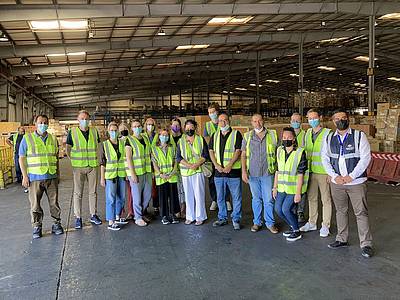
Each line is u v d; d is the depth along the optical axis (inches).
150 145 246.7
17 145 443.5
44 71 753.0
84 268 169.0
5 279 159.8
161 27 573.6
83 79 971.3
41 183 216.5
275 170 212.5
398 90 1628.9
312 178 210.8
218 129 228.7
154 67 974.4
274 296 136.6
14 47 571.8
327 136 186.4
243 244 194.5
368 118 533.3
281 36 721.0
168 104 1748.3
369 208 270.2
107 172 231.1
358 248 184.5
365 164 173.2
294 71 1213.7
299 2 500.1
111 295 141.5
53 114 1617.9
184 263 170.7
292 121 234.1
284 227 224.4
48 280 157.2
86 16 420.2
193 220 237.9
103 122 1330.0
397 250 181.5
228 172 221.0
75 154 234.2
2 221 260.8
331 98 1049.5
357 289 140.5
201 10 464.4
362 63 1099.9
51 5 406.6
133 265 170.4
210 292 141.1
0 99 742.5
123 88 1341.0
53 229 225.1
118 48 631.2
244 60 1011.3
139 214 237.0
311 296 135.8
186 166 232.5
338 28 717.9
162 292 142.5
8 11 396.2
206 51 829.8
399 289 140.1
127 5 432.8
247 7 481.4
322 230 204.5
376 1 532.1
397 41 849.5
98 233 223.0
